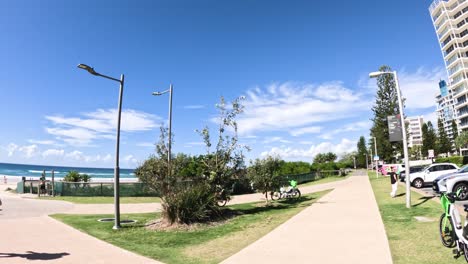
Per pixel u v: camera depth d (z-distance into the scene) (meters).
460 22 87.00
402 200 15.77
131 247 8.85
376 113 53.41
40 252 8.25
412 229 9.04
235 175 14.99
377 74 14.73
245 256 7.23
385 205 14.38
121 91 12.93
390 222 10.30
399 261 6.38
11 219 14.45
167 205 12.45
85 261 7.36
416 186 23.30
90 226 12.52
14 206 20.27
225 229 11.34
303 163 55.50
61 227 12.29
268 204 18.81
